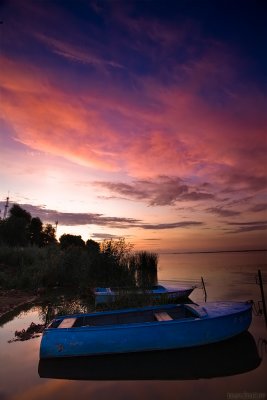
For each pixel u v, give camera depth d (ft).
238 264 157.28
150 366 21.62
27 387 18.38
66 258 61.46
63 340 22.85
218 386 18.62
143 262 67.77
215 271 107.86
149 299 37.63
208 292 57.26
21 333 28.58
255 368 21.18
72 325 24.85
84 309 38.63
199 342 24.79
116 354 23.47
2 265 64.64
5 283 53.67
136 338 23.68
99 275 58.03
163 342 23.99
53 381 19.22
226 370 20.93
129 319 28.86
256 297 51.47
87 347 23.02
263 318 35.32
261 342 26.58
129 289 40.78
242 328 27.32
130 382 19.17
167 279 79.15
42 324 31.53
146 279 51.21
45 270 57.82
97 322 27.91
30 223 139.95
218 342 25.96
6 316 35.63
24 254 70.64
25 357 23.00
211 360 22.70
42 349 22.43
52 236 152.56
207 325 25.21
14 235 99.71
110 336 23.47
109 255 60.70
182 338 24.39
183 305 30.14
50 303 42.93
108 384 18.89
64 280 57.47
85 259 61.87
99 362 22.29
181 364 21.98
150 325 24.06
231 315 26.50
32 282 54.34
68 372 20.57
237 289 60.59
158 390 18.08
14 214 136.87
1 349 24.63
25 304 42.42
